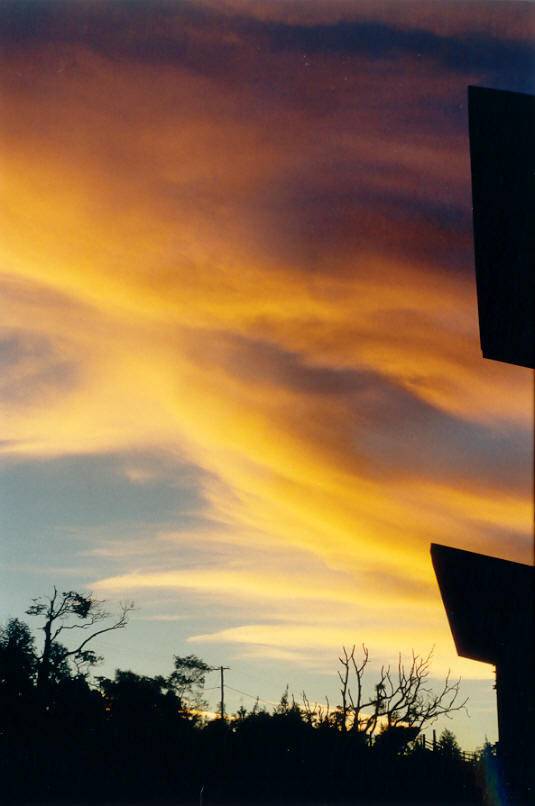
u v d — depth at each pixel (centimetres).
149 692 2928
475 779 1678
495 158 1035
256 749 2181
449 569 825
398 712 1967
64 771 2367
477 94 1052
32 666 3055
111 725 2755
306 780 1997
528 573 805
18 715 2770
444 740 1888
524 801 857
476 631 869
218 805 2106
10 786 2267
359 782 1870
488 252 1024
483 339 1016
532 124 1027
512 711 890
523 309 1000
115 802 2212
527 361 987
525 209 1017
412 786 1798
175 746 2467
